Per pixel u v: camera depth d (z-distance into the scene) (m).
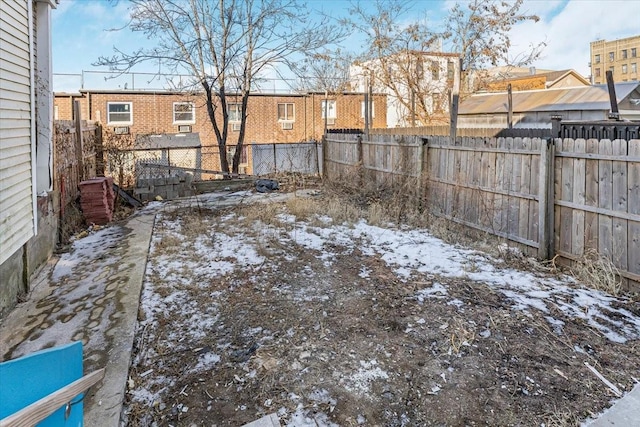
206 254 5.12
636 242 3.71
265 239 5.70
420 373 2.62
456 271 4.41
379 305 3.61
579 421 2.17
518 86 23.34
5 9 3.57
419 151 6.95
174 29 11.22
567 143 4.36
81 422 1.44
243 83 12.29
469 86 15.16
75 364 1.41
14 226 3.67
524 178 4.93
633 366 2.65
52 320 3.44
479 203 5.73
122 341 3.03
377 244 5.49
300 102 20.61
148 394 2.48
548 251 4.63
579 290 3.87
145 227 6.64
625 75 50.25
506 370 2.63
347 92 20.56
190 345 3.02
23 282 4.04
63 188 6.12
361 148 9.13
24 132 3.98
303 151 13.35
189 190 9.82
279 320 3.37
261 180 10.22
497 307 3.52
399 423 2.21
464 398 2.38
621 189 3.82
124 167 9.57
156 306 3.68
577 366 2.66
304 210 7.35
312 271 4.49
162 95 18.12
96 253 5.30
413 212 6.90
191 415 2.29
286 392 2.47
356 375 2.62
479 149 5.67
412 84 14.98
